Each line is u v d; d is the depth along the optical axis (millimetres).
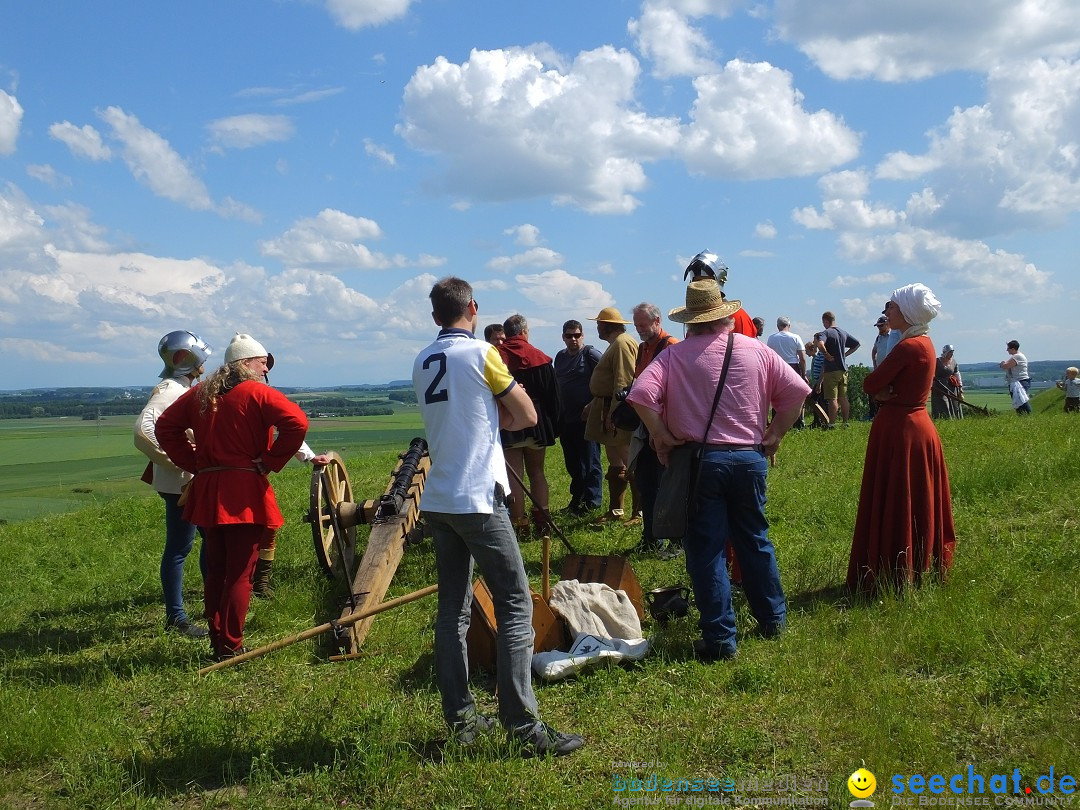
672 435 5125
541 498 8531
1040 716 3889
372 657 5504
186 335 6535
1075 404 20000
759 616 5254
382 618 6285
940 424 14469
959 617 4930
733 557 6301
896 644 4781
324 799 3756
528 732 3951
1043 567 5824
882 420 5809
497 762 3830
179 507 6352
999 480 8352
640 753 3938
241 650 5676
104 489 24125
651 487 7395
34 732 4398
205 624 6602
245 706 4898
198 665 5602
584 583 5605
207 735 4375
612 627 5320
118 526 11273
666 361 5188
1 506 20141
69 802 3854
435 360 4160
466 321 4348
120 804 3811
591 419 8516
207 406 5633
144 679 5414
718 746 3914
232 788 3947
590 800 3576
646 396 5070
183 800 3869
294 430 5605
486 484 4012
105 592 7848
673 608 5680
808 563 6652
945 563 5773
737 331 6391
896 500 5691
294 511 11297
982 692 4176
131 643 6227
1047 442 10703
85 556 9523
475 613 5062
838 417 18688
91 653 6047
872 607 5441
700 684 4609
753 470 5035
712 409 5027
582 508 9633
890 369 5688
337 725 4426
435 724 4363
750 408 5078
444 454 4062
